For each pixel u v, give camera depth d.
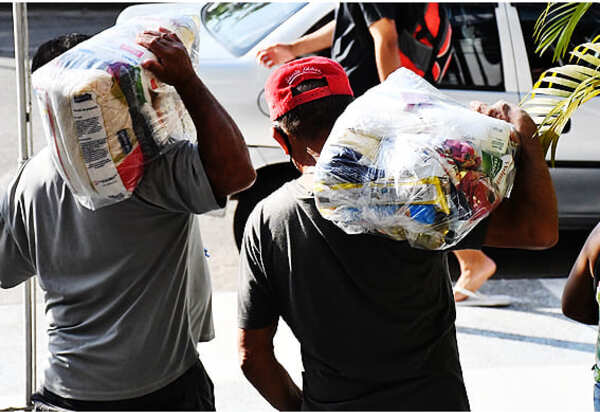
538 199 1.82
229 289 4.73
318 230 1.78
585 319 2.27
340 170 1.68
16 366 3.73
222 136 1.81
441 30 4.18
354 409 1.83
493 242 1.90
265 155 4.33
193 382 2.04
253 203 4.72
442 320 1.88
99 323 1.95
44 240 1.96
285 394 2.06
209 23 4.50
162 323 1.94
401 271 1.78
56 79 1.71
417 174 1.64
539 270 5.17
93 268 1.93
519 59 4.64
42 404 2.00
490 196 1.72
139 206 1.89
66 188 1.92
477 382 3.70
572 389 3.63
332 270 1.79
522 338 4.17
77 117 1.71
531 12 4.71
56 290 1.98
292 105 1.86
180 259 1.96
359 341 1.81
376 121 1.71
